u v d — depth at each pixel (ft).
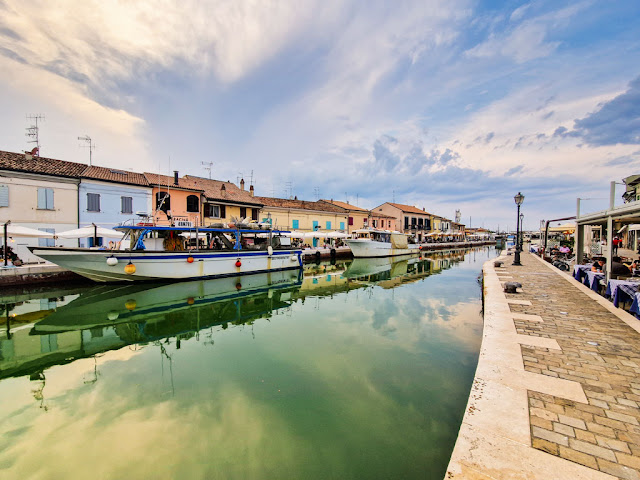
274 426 13.93
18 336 28.71
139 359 22.59
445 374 18.92
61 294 45.32
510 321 20.40
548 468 7.80
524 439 8.94
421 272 75.46
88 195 66.33
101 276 46.78
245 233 66.49
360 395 16.49
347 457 11.85
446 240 229.04
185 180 91.35
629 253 56.18
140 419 14.74
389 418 14.37
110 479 10.98
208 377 19.15
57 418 14.93
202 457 12.05
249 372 19.71
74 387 18.17
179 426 14.11
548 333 18.01
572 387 11.87
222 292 48.32
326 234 99.19
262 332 28.35
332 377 18.74
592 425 9.53
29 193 59.26
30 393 17.52
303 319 32.73
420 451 12.10
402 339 25.58
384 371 19.43
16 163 60.13
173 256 51.29
